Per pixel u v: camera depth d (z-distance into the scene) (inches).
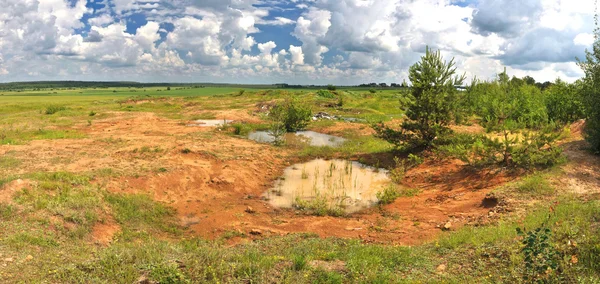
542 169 431.2
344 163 618.8
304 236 323.3
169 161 514.0
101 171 434.3
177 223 365.1
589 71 467.8
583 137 514.0
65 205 324.2
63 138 724.0
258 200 441.1
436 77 593.0
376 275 217.9
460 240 277.0
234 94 2230.6
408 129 619.2
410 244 301.9
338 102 1509.6
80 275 207.5
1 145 599.8
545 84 1348.4
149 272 214.5
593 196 341.1
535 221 285.9
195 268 219.5
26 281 197.6
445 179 484.7
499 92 958.4
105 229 320.5
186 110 1502.2
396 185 496.4
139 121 1072.8
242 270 221.5
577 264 202.7
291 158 641.0
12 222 283.7
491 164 475.5
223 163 535.8
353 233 340.5
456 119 597.9
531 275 198.8
